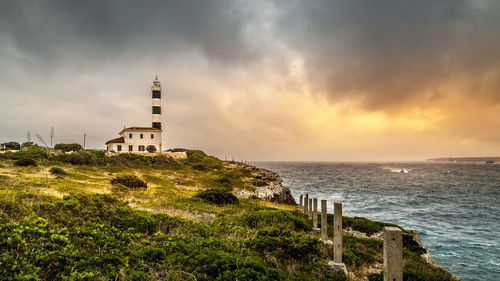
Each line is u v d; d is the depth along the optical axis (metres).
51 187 19.72
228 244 8.64
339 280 7.76
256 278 6.37
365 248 12.55
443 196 53.09
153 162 61.91
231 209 19.12
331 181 89.88
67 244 7.05
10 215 9.01
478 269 18.34
